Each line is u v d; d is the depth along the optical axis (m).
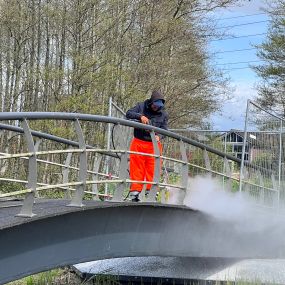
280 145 9.58
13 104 22.94
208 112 27.25
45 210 6.07
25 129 5.62
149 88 23.55
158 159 7.83
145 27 23.39
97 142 19.47
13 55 23.06
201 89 26.72
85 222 6.57
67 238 6.33
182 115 26.44
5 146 18.55
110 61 21.00
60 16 21.02
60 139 8.73
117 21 21.45
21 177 15.52
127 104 21.06
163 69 24.12
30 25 22.80
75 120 6.38
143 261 9.62
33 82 22.28
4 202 7.29
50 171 15.68
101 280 9.30
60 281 9.21
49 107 20.84
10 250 5.62
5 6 22.39
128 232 7.27
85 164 6.44
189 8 25.28
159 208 7.64
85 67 20.06
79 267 9.48
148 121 8.46
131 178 8.41
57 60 22.70
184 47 25.56
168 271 9.44
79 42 20.84
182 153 8.39
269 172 9.59
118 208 6.98
